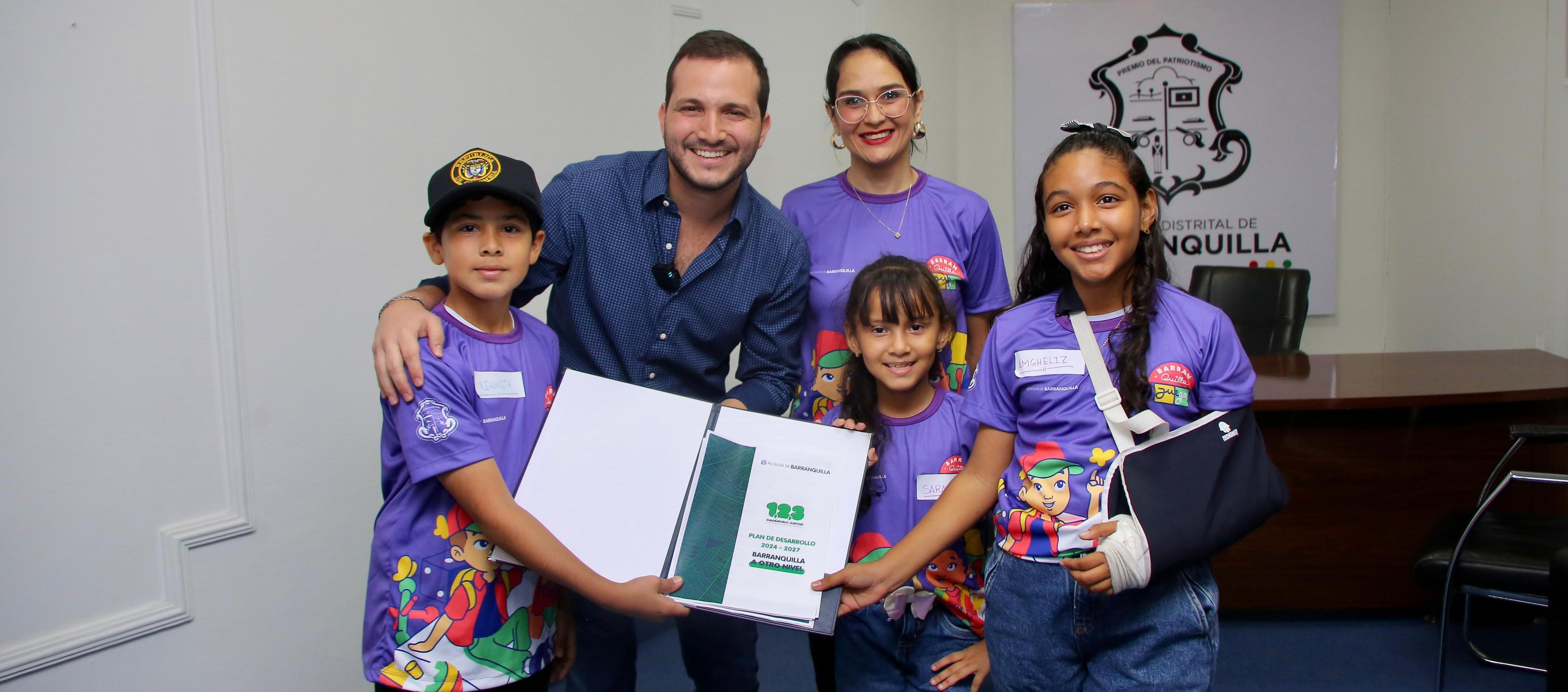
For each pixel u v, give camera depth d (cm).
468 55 240
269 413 196
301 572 205
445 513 126
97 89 165
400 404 119
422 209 230
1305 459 272
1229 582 279
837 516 140
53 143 160
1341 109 521
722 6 330
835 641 164
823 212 193
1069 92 517
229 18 185
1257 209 517
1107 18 512
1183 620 124
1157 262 130
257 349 193
